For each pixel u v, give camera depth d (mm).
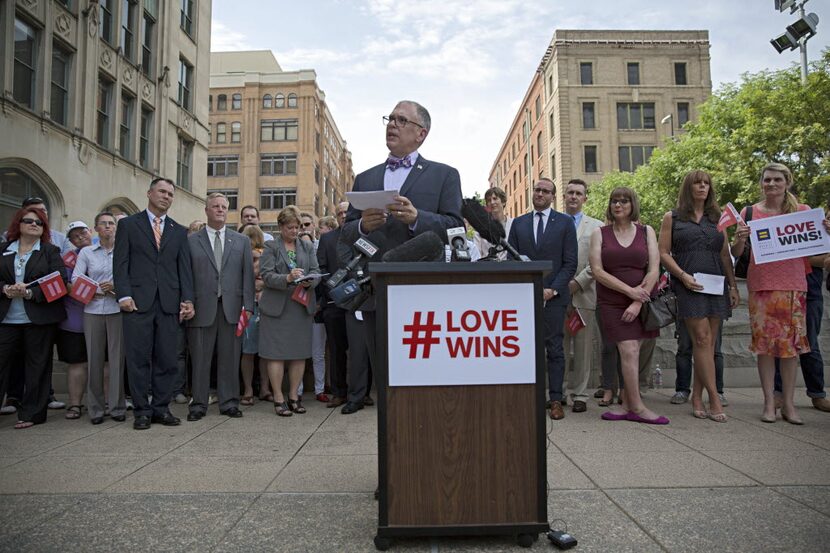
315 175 48656
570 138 36844
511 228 5312
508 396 2125
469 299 2146
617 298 4648
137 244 4781
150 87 19656
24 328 4941
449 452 2098
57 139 14719
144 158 19672
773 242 4398
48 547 2096
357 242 2740
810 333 4973
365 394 5328
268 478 3018
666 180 26672
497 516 2088
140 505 2578
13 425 4938
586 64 37594
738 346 6762
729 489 2727
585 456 3400
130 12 18703
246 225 7020
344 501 2615
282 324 5223
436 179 3041
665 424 4414
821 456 3363
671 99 37469
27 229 5047
